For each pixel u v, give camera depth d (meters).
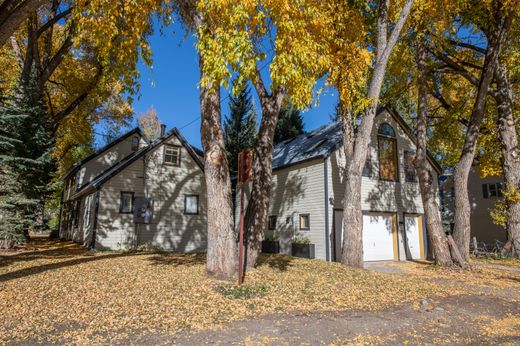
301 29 6.75
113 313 5.46
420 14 12.81
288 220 16.62
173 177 18.48
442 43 14.96
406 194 17.28
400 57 15.02
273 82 6.60
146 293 6.63
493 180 24.88
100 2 7.12
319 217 14.84
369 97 12.09
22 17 6.34
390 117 17.58
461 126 22.69
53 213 36.12
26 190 14.70
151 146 18.00
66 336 4.49
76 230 20.41
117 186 16.73
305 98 6.77
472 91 19.20
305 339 4.54
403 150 17.70
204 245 18.83
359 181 12.02
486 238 24.75
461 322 5.62
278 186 17.70
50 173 16.25
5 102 15.49
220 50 6.09
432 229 13.02
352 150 12.56
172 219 18.09
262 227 9.40
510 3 12.62
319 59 7.45
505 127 16.27
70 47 18.89
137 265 9.92
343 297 7.00
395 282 8.95
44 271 8.85
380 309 6.29
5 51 20.70
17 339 4.38
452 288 8.61
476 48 17.06
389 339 4.67
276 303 6.28
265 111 9.85
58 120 20.11
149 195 17.58
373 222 15.91
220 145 8.33
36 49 17.72
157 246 17.41
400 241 16.48
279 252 16.86
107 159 23.11
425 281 9.66
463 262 12.29
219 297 6.45
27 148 15.20
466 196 13.48
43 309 5.62
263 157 9.58
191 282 7.51
